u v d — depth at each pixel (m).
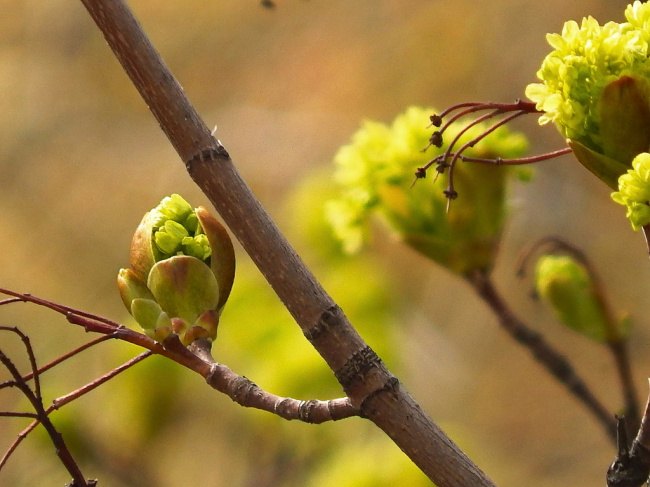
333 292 0.74
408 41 1.49
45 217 1.52
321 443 0.72
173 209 0.53
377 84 1.48
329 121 1.48
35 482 0.72
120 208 1.53
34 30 1.70
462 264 0.56
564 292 0.57
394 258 1.12
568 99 0.50
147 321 0.52
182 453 0.72
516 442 1.15
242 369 0.67
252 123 1.50
